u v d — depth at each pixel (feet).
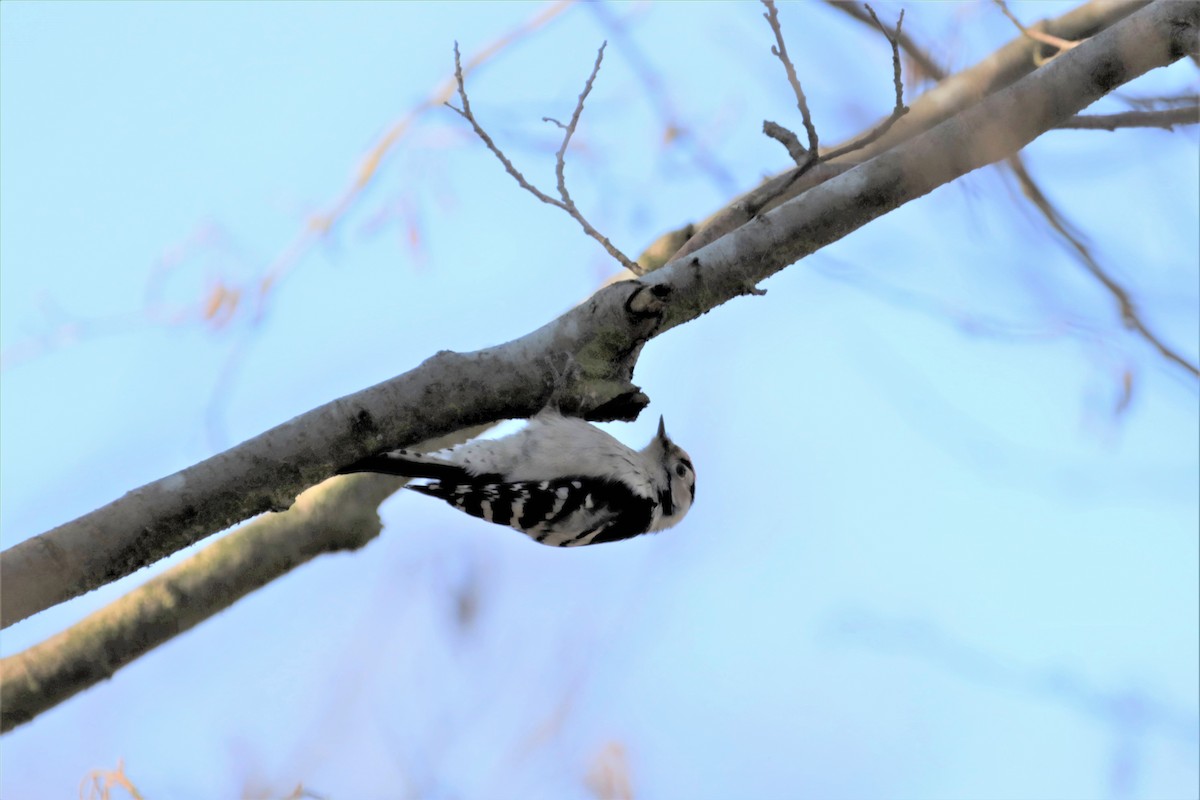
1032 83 31.37
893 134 38.96
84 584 25.16
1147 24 31.19
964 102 38.91
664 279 30.96
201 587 34.83
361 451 28.17
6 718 33.19
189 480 26.27
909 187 31.40
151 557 25.94
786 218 31.37
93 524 25.23
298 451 27.32
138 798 33.88
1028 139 31.42
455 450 37.65
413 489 37.91
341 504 36.37
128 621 34.19
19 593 24.16
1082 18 39.83
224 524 26.73
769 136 36.70
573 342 30.68
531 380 30.12
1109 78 31.30
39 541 24.68
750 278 31.30
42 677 33.42
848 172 31.83
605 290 30.91
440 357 29.35
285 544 35.73
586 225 32.32
